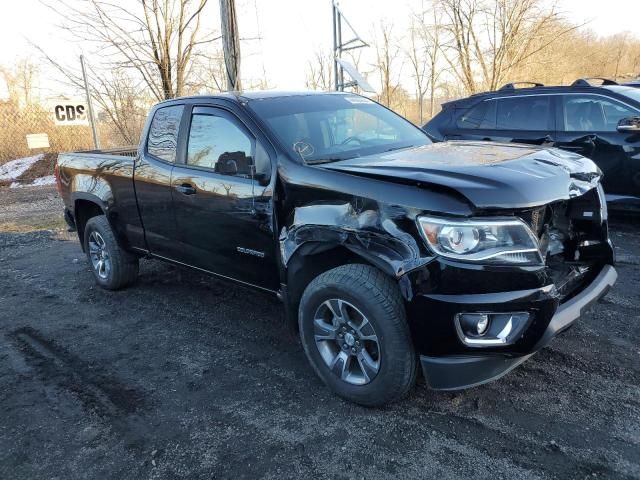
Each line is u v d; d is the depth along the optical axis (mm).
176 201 4043
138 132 12633
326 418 2977
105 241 5055
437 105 18938
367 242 2781
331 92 4402
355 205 2846
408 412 2980
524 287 2545
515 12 14727
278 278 3469
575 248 3367
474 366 2641
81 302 5055
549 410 2926
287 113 3744
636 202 6156
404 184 2717
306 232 3064
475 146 3656
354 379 3041
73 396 3352
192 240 4031
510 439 2709
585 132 6398
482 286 2512
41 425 3055
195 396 3285
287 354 3775
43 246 7348
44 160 14766
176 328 4332
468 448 2660
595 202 3270
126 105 12438
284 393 3260
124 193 4621
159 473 2613
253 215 3451
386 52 17641
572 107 6555
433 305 2559
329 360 3146
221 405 3170
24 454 2807
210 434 2895
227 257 3785
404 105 18750
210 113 3859
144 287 5363
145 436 2908
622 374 3240
